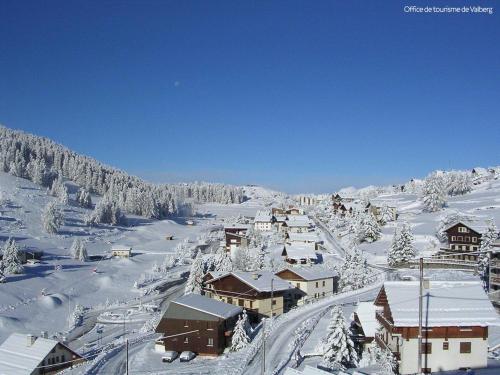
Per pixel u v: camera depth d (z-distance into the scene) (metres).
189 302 64.19
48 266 124.19
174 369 54.59
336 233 163.88
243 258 110.75
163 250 166.12
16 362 54.34
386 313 47.03
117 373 53.84
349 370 44.50
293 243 138.62
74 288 108.19
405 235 110.94
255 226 184.88
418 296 44.91
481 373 41.59
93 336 77.81
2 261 113.25
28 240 153.12
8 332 78.31
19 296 96.44
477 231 107.94
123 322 85.94
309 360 50.12
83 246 140.12
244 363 51.47
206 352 61.19
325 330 61.03
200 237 192.50
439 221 147.88
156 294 107.38
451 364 42.84
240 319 63.38
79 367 55.62
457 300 44.47
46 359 54.34
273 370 48.06
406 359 42.41
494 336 52.00
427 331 42.66
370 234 138.62
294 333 61.34
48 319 88.06
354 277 92.81
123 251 149.62
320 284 90.94
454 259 109.19
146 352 62.78
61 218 178.88
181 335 62.41
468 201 186.25
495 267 72.50
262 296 76.50
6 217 174.75
